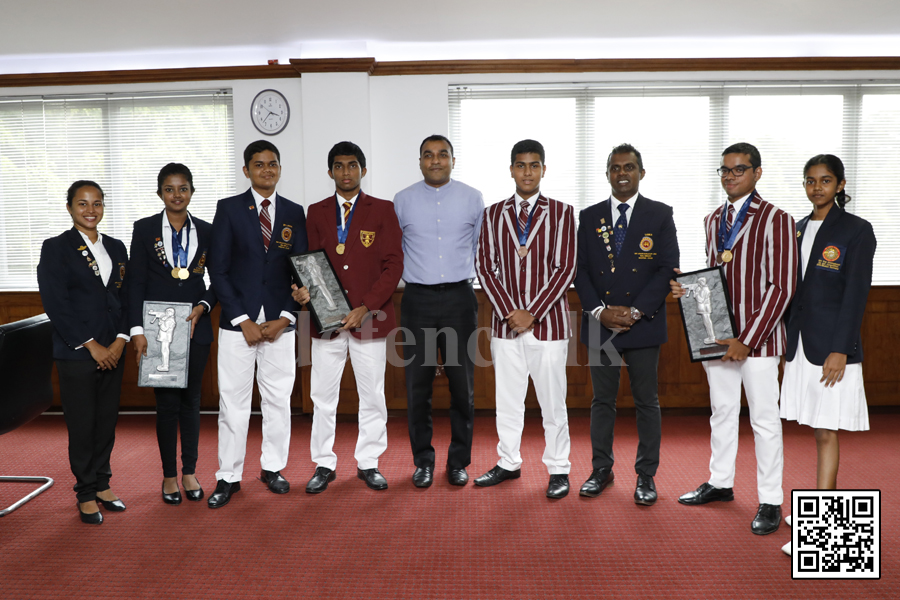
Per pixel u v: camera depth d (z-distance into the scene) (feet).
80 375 9.14
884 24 14.28
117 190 16.30
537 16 13.47
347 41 15.20
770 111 15.75
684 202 15.93
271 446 10.43
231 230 9.78
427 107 15.72
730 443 9.53
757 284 8.57
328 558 8.02
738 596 7.05
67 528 9.02
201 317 9.98
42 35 14.21
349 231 10.23
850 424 7.94
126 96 16.02
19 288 16.57
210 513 9.48
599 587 7.26
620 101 15.83
